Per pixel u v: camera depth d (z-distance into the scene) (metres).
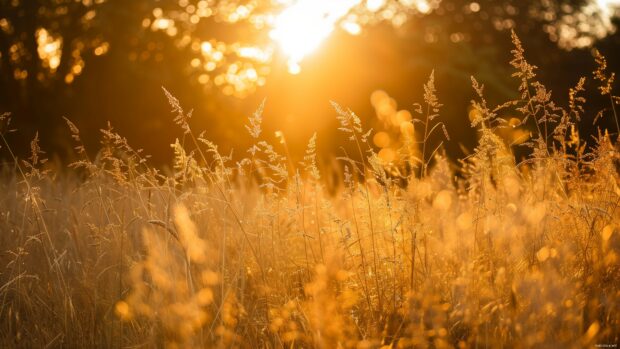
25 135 18.03
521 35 31.92
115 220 3.77
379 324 2.88
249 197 4.17
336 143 18.97
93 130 19.58
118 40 19.73
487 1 34.03
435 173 4.37
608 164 3.42
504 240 3.21
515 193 3.75
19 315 3.20
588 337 2.42
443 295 3.05
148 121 20.33
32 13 18.69
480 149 3.47
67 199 4.50
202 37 22.12
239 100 22.47
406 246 3.31
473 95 19.42
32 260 3.73
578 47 32.16
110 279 3.31
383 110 17.95
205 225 3.74
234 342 2.80
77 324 3.03
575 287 2.77
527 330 2.53
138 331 2.96
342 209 4.19
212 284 3.20
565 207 3.38
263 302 3.12
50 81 19.98
